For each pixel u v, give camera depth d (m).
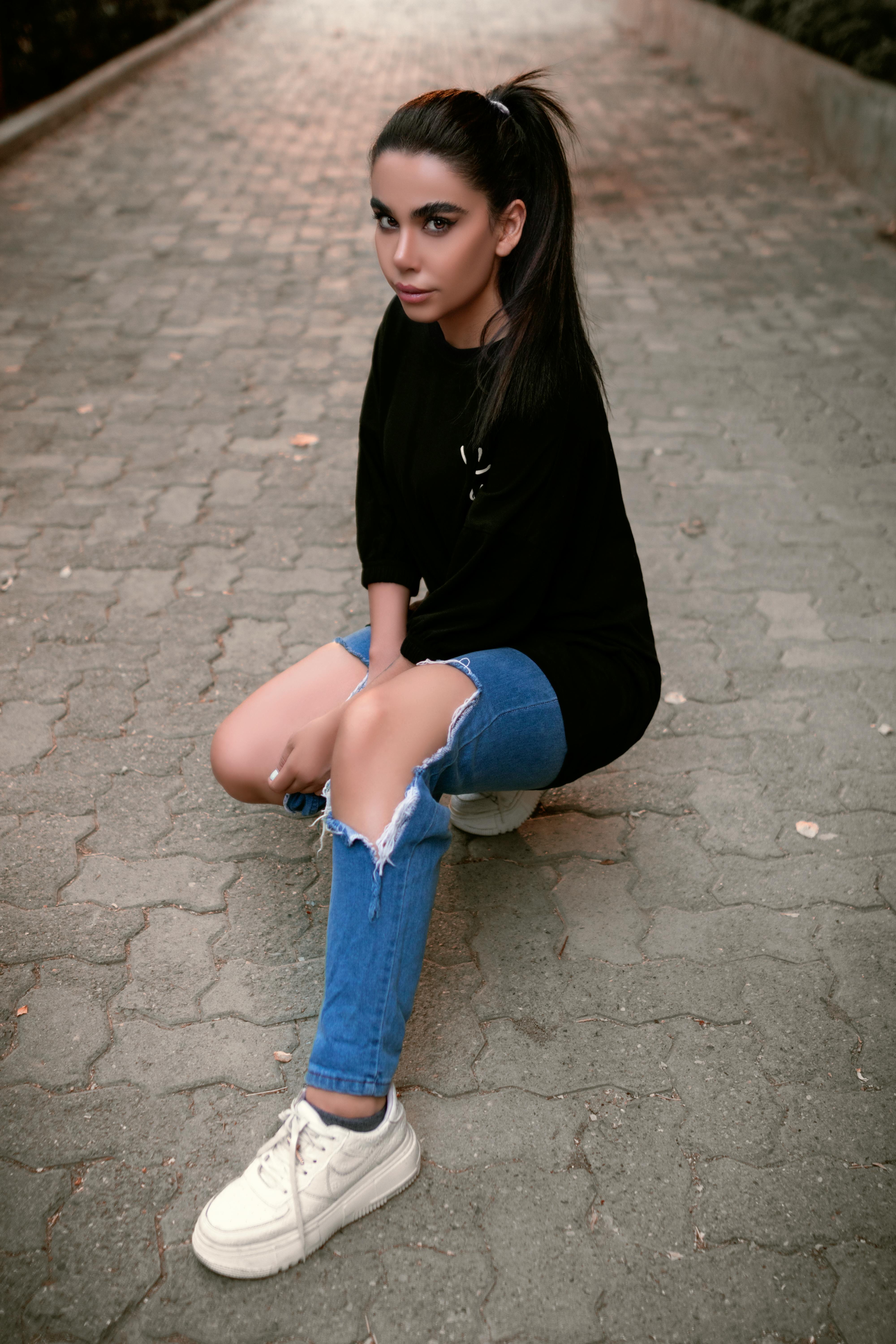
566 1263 1.64
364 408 2.11
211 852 2.37
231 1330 1.55
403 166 1.62
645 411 4.48
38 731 2.71
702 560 3.52
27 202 7.09
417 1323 1.56
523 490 1.77
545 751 1.84
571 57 12.37
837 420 4.44
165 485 3.86
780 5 9.36
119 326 5.20
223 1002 2.04
